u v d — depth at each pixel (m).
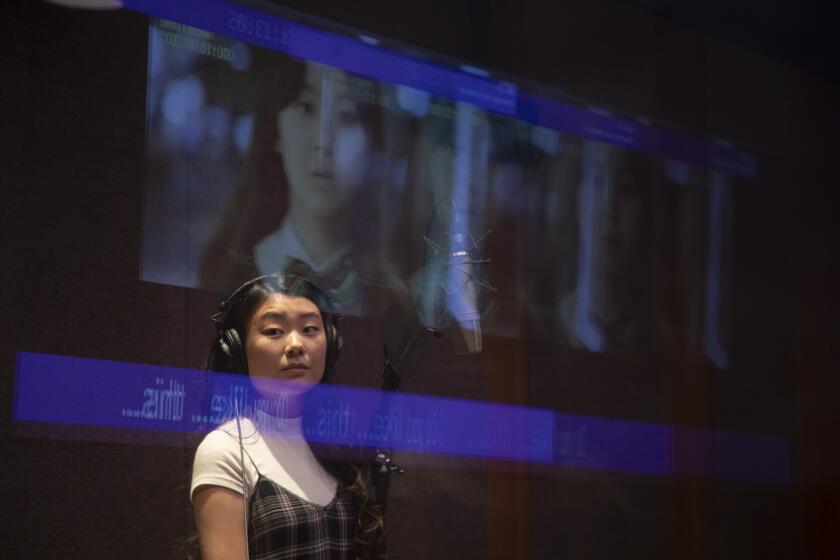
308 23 3.61
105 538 3.02
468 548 3.75
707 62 4.82
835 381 4.93
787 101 5.08
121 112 3.21
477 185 3.94
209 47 3.39
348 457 2.38
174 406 3.17
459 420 3.80
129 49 3.25
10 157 3.03
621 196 4.38
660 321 4.44
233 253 3.34
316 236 3.52
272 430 2.28
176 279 3.24
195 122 3.33
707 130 4.75
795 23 4.95
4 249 2.98
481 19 4.16
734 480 4.56
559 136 4.21
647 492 4.28
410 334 2.54
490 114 4.01
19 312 2.98
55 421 2.98
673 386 4.43
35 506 2.93
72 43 3.17
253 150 3.43
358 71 3.70
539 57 4.30
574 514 4.05
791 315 4.87
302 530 2.13
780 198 4.94
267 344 2.31
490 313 3.94
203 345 3.25
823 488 4.80
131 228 3.18
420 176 3.78
